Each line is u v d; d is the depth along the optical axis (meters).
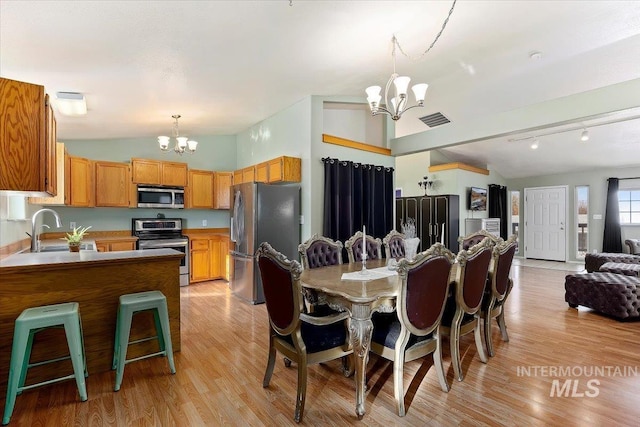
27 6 1.83
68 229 4.89
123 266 2.61
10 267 2.14
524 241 8.64
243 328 3.40
